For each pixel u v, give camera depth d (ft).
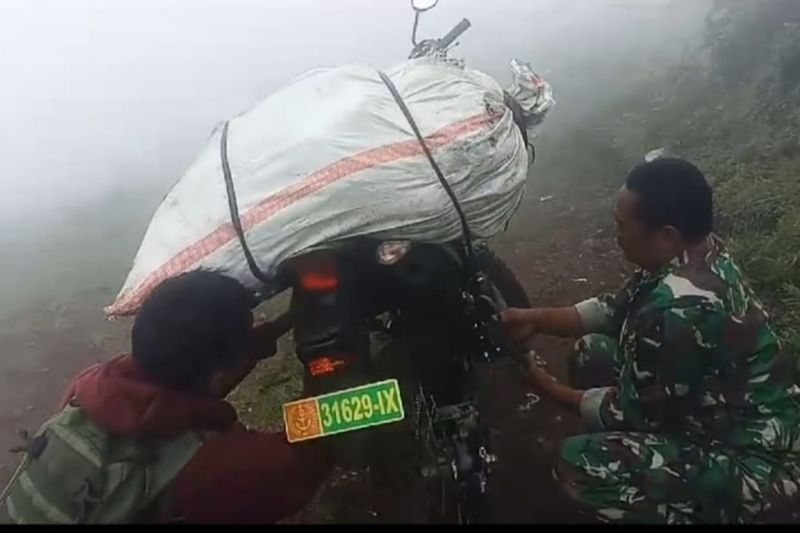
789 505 7.58
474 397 8.81
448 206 7.43
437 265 7.84
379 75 8.03
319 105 7.78
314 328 7.50
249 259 7.16
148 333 6.55
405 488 9.22
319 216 7.17
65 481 6.23
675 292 7.44
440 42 9.68
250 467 6.75
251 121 7.96
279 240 7.15
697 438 7.73
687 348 7.34
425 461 8.06
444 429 8.14
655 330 7.47
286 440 7.28
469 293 8.48
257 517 6.86
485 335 8.79
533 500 9.53
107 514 6.22
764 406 7.63
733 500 7.53
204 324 6.53
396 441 7.92
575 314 9.68
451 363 8.35
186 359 6.52
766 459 7.62
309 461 7.35
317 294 7.43
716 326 7.34
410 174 7.31
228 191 7.37
